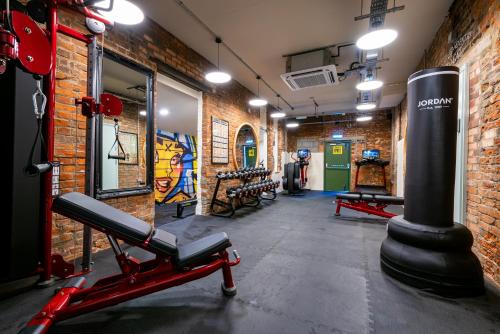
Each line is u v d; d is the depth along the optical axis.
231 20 3.23
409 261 1.92
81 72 2.43
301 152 8.93
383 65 4.63
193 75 4.08
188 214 4.82
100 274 2.09
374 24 2.76
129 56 2.92
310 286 1.92
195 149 8.28
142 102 3.67
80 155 2.43
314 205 5.96
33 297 1.73
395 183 7.32
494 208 1.95
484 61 2.13
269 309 1.61
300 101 7.37
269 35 3.58
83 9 1.86
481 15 2.18
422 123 2.00
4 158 1.76
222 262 1.75
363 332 1.38
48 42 1.63
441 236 1.84
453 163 1.94
